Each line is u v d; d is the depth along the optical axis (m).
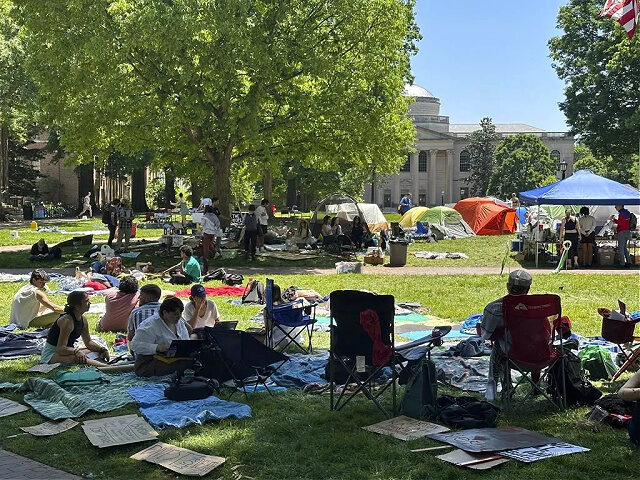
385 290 16.80
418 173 134.00
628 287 17.45
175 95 23.47
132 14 22.31
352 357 7.28
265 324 10.14
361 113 25.42
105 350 9.59
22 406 7.59
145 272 19.83
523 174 100.38
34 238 32.75
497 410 7.02
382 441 6.37
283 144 26.98
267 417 7.20
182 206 38.16
